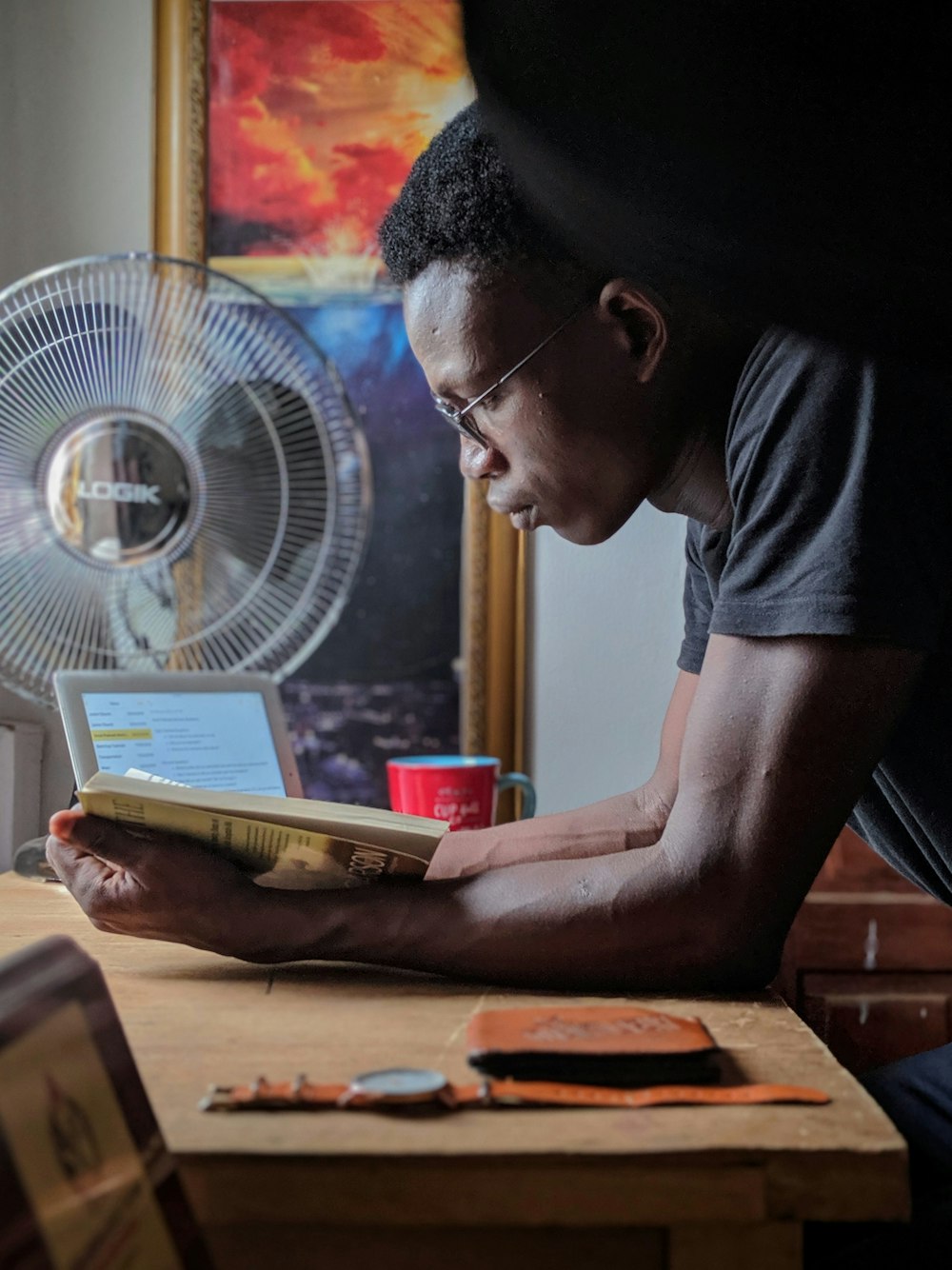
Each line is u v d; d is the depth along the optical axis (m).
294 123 1.72
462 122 0.88
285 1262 0.52
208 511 1.44
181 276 1.42
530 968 0.76
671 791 1.06
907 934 1.75
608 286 0.82
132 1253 0.44
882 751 0.74
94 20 1.75
